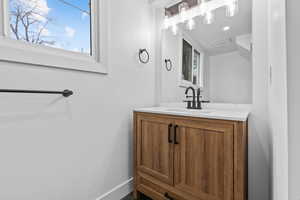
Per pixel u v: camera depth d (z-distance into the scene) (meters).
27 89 0.95
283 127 0.47
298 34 0.41
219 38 1.58
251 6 1.40
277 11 0.63
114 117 1.50
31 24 1.05
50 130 1.06
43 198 1.03
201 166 1.13
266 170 1.22
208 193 1.10
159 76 1.97
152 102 1.95
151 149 1.44
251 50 1.39
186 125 1.21
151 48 1.94
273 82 0.82
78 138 1.22
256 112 1.26
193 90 1.65
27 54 0.95
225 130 1.03
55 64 1.07
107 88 1.43
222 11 1.56
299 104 0.41
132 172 1.69
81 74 1.24
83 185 1.26
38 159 1.01
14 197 0.91
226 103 1.53
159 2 1.86
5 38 0.92
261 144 1.24
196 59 1.73
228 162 1.02
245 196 1.04
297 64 0.41
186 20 1.80
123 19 1.58
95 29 1.38
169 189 1.31
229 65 1.52
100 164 1.38
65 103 1.14
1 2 0.92
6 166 0.88
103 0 1.38
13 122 0.91
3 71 0.86
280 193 0.56
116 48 1.51
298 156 0.40
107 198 1.43
